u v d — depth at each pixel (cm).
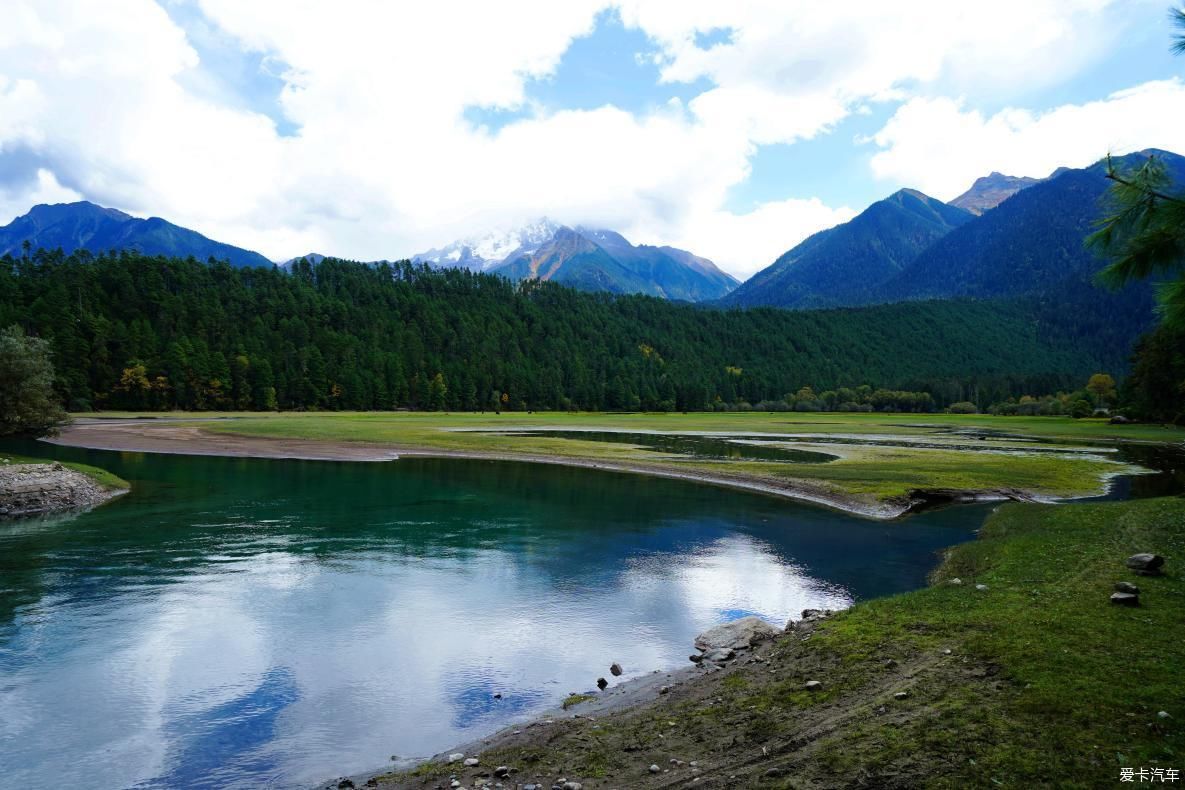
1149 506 2742
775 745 971
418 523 3100
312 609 1898
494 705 1323
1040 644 1225
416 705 1324
